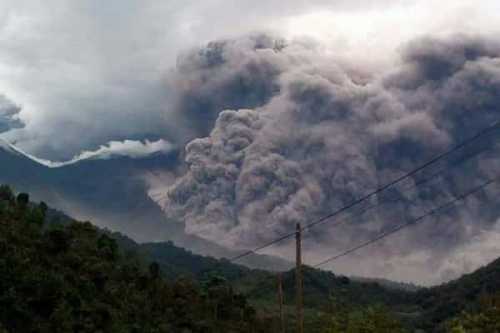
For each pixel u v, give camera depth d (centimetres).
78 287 8344
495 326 7669
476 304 15525
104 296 8944
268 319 13912
